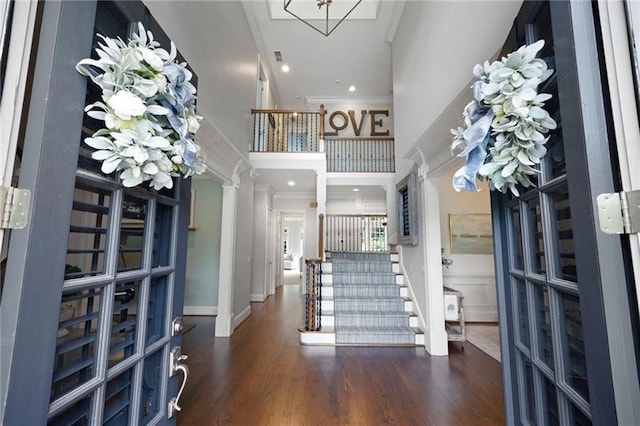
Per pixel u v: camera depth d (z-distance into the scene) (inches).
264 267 273.3
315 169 216.5
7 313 24.1
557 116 36.4
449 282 197.9
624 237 25.9
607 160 26.8
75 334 32.1
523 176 35.7
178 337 51.6
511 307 49.8
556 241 37.4
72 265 33.1
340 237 298.0
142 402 42.9
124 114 29.3
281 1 212.4
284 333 167.9
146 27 41.2
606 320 25.9
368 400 95.0
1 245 24.4
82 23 29.9
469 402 94.3
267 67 267.7
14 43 25.6
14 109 25.4
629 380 25.0
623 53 26.0
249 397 96.0
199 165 40.8
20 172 25.5
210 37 134.9
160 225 49.4
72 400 29.7
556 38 31.3
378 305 170.9
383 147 265.1
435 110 128.1
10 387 23.6
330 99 322.0
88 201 34.4
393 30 213.3
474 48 94.5
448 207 203.3
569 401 34.5
